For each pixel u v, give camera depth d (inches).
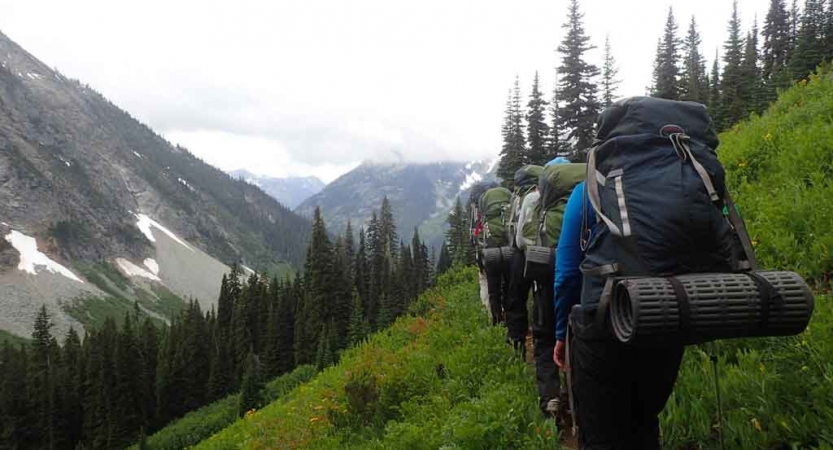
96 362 3260.3
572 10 1493.6
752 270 88.3
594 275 94.5
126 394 2984.7
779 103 421.4
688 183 86.4
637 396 101.7
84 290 7770.7
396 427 209.3
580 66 1482.5
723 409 131.6
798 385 126.6
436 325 350.0
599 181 97.0
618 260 90.6
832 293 155.7
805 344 135.9
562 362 115.5
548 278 159.3
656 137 92.8
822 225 186.7
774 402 124.3
